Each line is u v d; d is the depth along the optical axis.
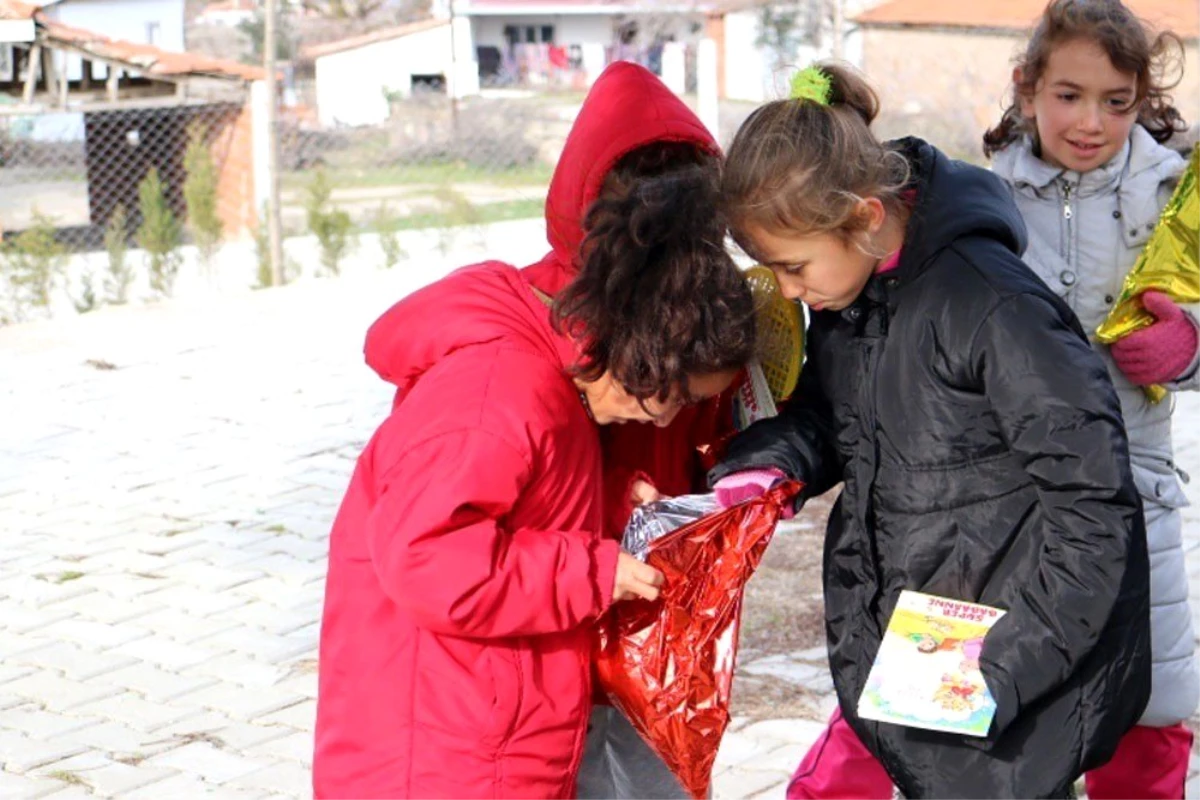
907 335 2.51
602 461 2.80
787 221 2.38
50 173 26.72
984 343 2.42
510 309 2.52
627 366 2.38
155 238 13.40
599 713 2.89
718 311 2.37
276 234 12.91
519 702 2.47
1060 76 2.98
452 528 2.35
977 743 2.56
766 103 2.51
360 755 2.51
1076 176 3.09
